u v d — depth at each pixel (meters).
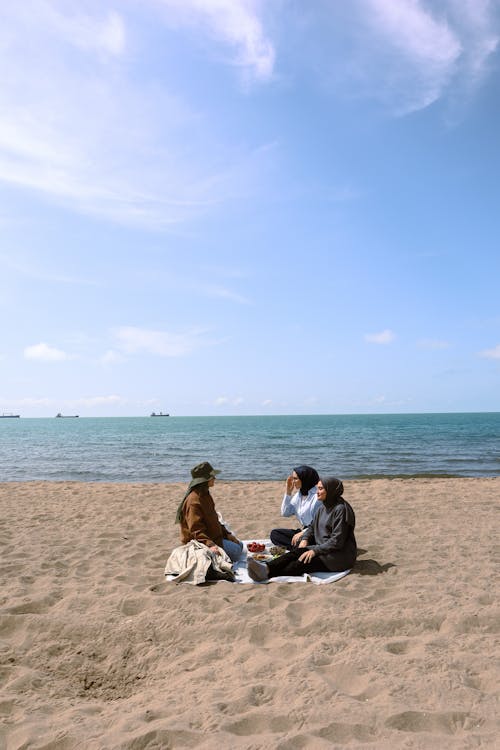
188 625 4.10
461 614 4.16
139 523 8.78
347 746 2.41
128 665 3.60
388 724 2.60
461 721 2.63
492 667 3.23
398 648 3.62
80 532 7.99
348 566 5.51
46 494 12.80
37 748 2.50
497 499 11.20
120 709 2.93
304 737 2.48
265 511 9.92
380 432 63.06
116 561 6.24
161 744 2.48
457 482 14.86
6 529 8.27
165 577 5.49
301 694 2.91
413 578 5.32
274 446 36.81
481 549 6.53
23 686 3.25
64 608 4.57
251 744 2.42
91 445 42.28
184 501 5.89
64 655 3.74
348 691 3.01
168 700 2.96
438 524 8.28
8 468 23.08
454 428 77.25
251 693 2.95
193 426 110.56
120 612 4.46
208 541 5.62
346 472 19.94
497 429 71.62
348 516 5.48
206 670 3.35
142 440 50.50
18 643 3.92
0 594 4.98
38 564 6.08
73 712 2.87
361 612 4.30
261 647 3.75
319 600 4.59
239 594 4.86
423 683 3.00
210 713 2.73
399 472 19.91
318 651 3.54
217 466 23.05
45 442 48.81
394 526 8.12
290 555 5.41
